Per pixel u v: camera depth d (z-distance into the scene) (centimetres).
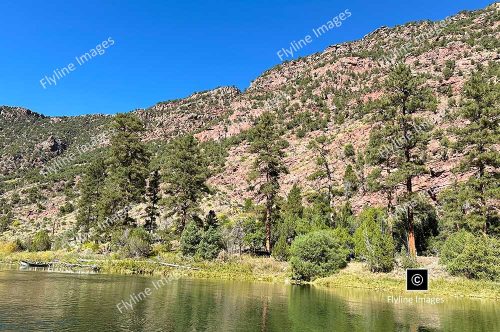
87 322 1959
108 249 6119
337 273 4303
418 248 5169
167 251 5803
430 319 2317
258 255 5672
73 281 3575
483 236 4038
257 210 5931
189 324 2014
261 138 6134
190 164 6341
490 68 11594
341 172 9269
